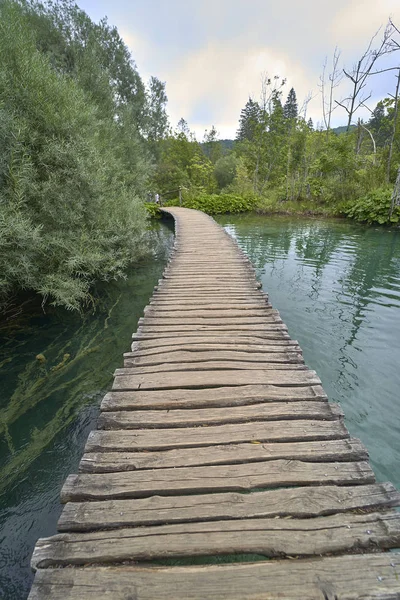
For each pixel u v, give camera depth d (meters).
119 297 5.61
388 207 11.44
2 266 3.71
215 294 4.32
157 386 2.32
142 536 1.29
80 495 1.47
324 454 1.69
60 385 3.20
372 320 4.41
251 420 1.97
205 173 28.80
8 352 3.78
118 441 1.80
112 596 1.08
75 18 11.65
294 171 21.16
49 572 1.16
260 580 1.13
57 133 4.73
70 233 4.72
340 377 3.22
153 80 20.77
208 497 1.46
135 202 7.60
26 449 2.44
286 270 6.93
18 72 4.45
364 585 1.11
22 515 1.94
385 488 1.48
